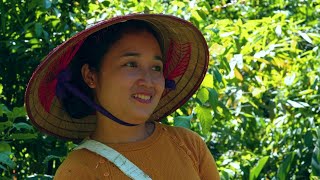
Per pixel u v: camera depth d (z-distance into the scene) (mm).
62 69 2516
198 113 3744
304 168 4477
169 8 4426
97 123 2516
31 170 3926
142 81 2402
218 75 3904
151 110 2436
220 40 4293
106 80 2443
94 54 2465
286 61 4746
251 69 4613
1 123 3223
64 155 3725
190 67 2727
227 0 6426
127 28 2430
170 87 2676
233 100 4551
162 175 2441
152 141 2494
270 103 4734
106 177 2361
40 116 2607
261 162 4359
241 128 4977
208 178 2625
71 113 2580
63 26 4023
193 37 2600
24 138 3326
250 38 4539
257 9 6023
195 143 2621
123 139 2473
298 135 4613
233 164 4512
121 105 2420
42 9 4023
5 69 4043
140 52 2414
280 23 4621
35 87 2488
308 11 5645
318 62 4707
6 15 4047
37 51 4012
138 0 4863
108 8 4324
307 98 4703
